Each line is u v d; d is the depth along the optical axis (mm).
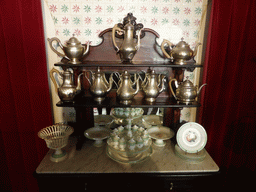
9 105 1324
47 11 1270
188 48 1107
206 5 1285
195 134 1220
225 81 1321
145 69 1290
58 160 1149
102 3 1271
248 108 1374
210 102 1371
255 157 1462
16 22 1171
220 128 1408
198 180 1100
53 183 1074
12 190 1542
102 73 1232
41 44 1218
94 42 1337
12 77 1253
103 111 1405
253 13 1186
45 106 1333
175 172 1081
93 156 1203
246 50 1250
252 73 1296
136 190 1104
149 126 1443
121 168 1095
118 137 1233
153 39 1236
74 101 1206
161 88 1241
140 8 1287
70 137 1435
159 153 1245
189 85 1137
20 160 1469
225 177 1534
